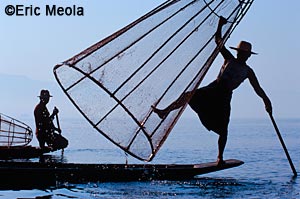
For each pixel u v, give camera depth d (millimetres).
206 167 27141
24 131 43562
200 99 26656
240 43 26594
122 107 24938
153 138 25484
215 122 26766
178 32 25578
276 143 60094
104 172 26125
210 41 25734
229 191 24766
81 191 24109
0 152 36844
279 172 31516
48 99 35812
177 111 25594
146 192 24016
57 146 36312
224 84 26516
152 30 25422
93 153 43719
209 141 63312
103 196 23234
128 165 28141
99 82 24688
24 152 37312
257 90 27453
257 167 34031
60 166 27500
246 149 50875
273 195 24188
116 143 25250
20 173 25578
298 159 40156
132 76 25109
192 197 23297
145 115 25281
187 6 25641
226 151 48531
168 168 26844
